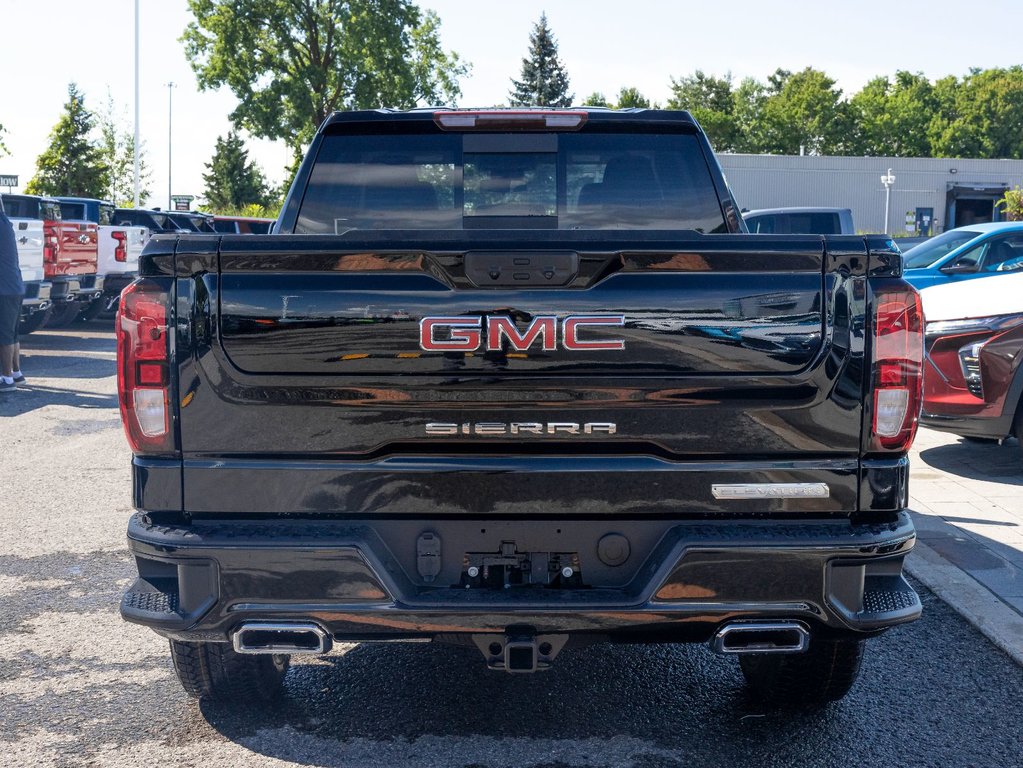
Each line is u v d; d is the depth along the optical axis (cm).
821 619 303
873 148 12512
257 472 304
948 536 612
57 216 1741
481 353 299
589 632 302
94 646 459
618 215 419
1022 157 12275
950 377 782
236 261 299
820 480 304
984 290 797
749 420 302
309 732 371
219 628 304
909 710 393
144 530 306
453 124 404
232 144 10938
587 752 356
